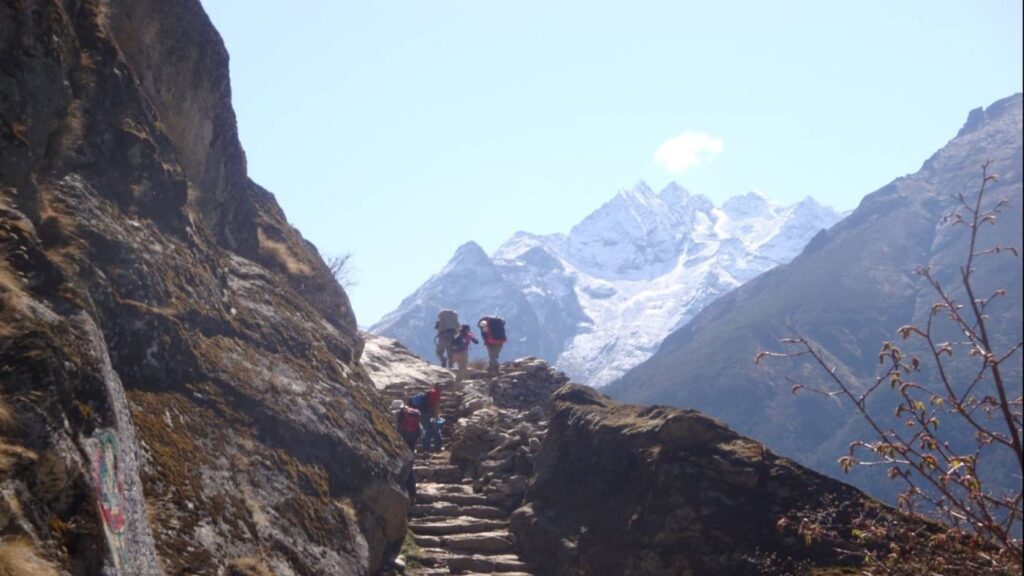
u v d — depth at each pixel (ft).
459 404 64.28
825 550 31.32
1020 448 15.42
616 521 37.11
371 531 34.81
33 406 18.42
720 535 33.42
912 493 18.29
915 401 17.08
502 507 45.47
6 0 26.66
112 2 36.83
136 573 20.85
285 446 32.86
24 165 25.93
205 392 31.14
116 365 28.02
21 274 21.68
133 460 22.70
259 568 26.99
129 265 29.89
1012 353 15.88
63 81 29.43
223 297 35.70
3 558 15.96
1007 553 17.08
